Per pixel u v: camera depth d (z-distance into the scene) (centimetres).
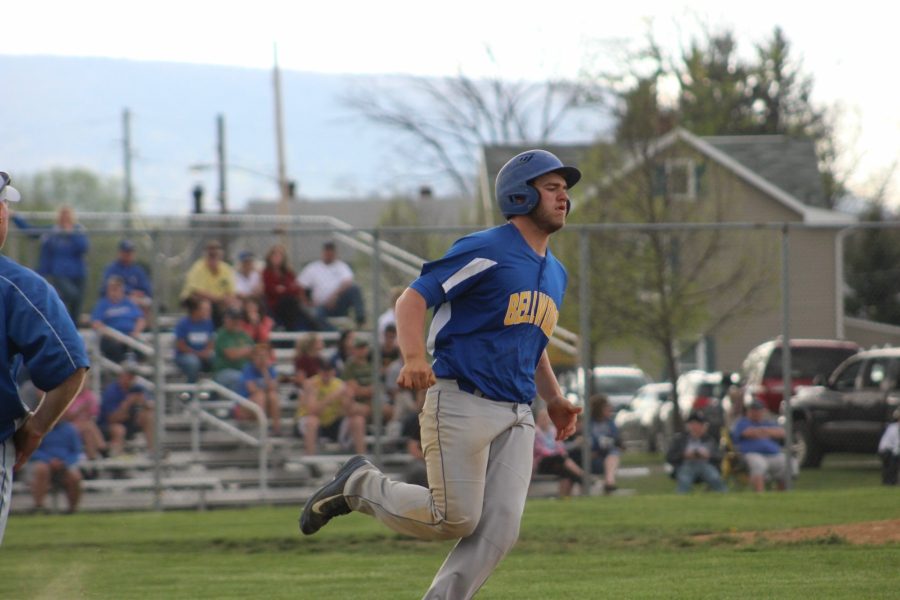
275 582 2977
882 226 5006
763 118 18350
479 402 1817
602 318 7862
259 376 5428
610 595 2562
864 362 6669
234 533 3938
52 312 1639
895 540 3269
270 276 6122
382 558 3394
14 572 3256
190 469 5200
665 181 9525
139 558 3503
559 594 2602
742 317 7650
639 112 10631
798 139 13975
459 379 1822
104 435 5228
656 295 7762
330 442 5319
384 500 1880
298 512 4506
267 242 8375
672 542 3450
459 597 1823
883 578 2703
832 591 2527
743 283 8038
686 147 9844
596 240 8012
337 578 3011
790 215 12588
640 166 9525
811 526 3662
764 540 3391
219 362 5400
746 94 18125
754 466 5194
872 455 7550
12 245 6488
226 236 7131
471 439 1803
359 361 5369
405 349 1764
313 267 6328
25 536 3988
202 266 5703
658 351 7912
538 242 1888
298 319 6159
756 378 7050
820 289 8238
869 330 9462
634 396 9638
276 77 10888
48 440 4788
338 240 7225
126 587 2948
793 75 18325
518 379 1842
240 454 5306
